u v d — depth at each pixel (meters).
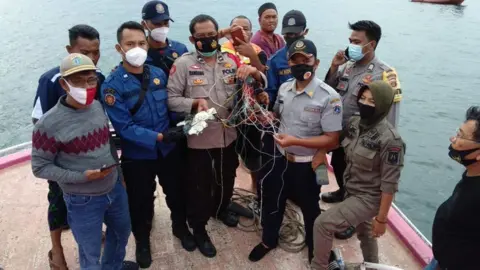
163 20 2.93
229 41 3.36
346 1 36.44
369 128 2.38
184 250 3.10
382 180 2.31
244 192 3.91
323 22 25.28
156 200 3.79
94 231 2.30
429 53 18.44
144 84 2.55
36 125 2.02
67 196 2.22
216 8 29.12
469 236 1.89
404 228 3.29
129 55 2.39
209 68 2.73
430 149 9.47
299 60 2.45
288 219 3.44
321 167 2.63
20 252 3.05
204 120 2.48
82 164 2.14
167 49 3.16
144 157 2.66
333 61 3.20
